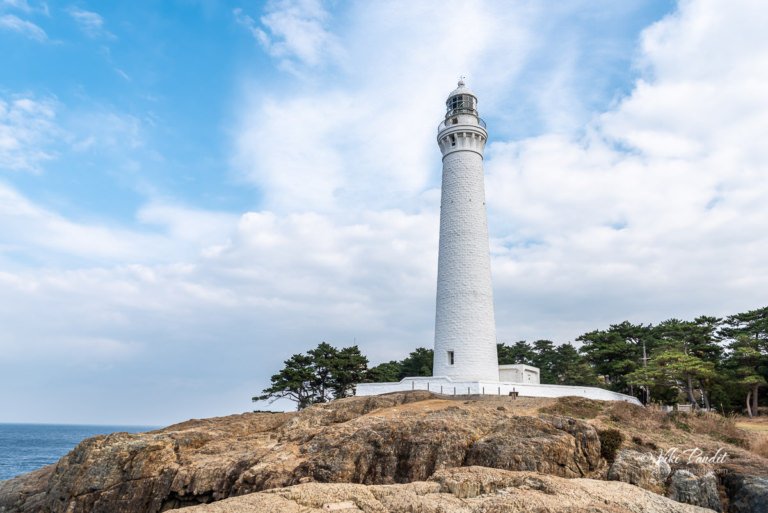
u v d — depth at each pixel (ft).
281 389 248.52
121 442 142.41
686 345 254.47
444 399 171.53
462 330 193.06
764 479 88.02
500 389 175.22
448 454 106.22
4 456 452.35
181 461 134.62
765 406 224.12
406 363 323.16
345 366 260.21
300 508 69.36
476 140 211.61
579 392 183.21
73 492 135.44
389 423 118.83
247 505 69.10
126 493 130.21
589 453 104.68
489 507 71.00
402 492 76.23
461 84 225.35
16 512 149.69
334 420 157.07
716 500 89.61
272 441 141.08
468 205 204.23
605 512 70.54
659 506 77.46
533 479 82.94
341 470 108.17
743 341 237.25
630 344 271.28
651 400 219.41
